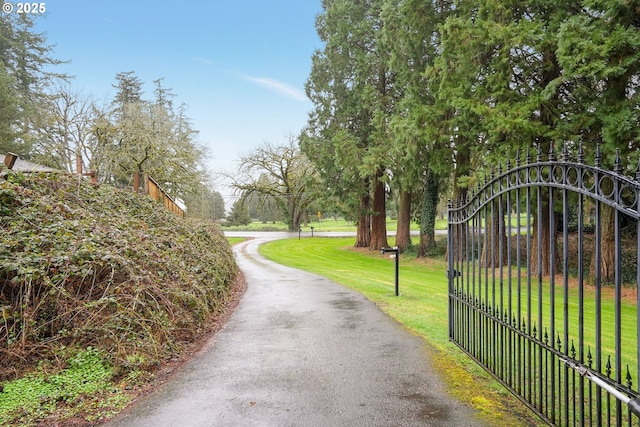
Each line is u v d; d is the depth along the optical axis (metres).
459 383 3.84
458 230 5.00
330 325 6.17
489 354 4.23
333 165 23.83
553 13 11.41
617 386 2.21
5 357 3.88
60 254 4.46
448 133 14.89
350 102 23.50
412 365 4.34
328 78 24.50
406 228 24.06
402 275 15.72
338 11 23.11
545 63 11.57
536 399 3.39
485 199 4.09
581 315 2.55
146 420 3.11
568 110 11.39
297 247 30.12
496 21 11.90
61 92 25.05
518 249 3.40
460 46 12.24
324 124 24.77
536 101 10.53
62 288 4.20
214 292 7.32
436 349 4.90
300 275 13.31
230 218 56.03
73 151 24.80
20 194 5.29
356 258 23.36
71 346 4.15
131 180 25.17
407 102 16.38
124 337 4.27
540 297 3.03
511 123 10.51
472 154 16.31
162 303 5.17
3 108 23.09
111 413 3.23
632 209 2.11
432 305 7.88
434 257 21.06
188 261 7.24
